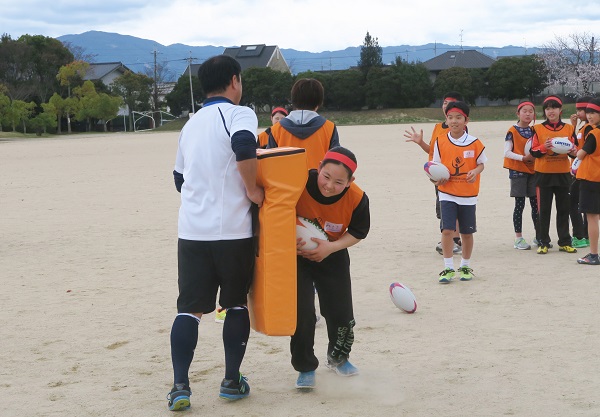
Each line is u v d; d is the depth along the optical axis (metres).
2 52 95.88
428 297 7.41
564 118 66.62
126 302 7.46
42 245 11.20
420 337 6.03
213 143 4.51
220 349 5.88
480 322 6.41
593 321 6.29
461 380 4.95
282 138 6.00
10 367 5.49
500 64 90.62
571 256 9.29
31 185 21.45
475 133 43.53
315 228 4.70
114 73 119.75
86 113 92.38
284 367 5.42
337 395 4.78
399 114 89.19
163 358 5.65
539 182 9.41
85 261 9.80
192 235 4.52
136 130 101.38
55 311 7.14
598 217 8.66
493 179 19.14
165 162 29.77
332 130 6.05
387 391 4.80
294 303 4.45
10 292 8.03
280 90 94.31
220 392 4.70
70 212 15.27
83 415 4.50
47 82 98.31
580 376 4.93
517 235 9.92
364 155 29.66
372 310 6.97
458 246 9.77
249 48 125.75
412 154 29.55
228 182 4.50
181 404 4.46
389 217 13.32
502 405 4.47
